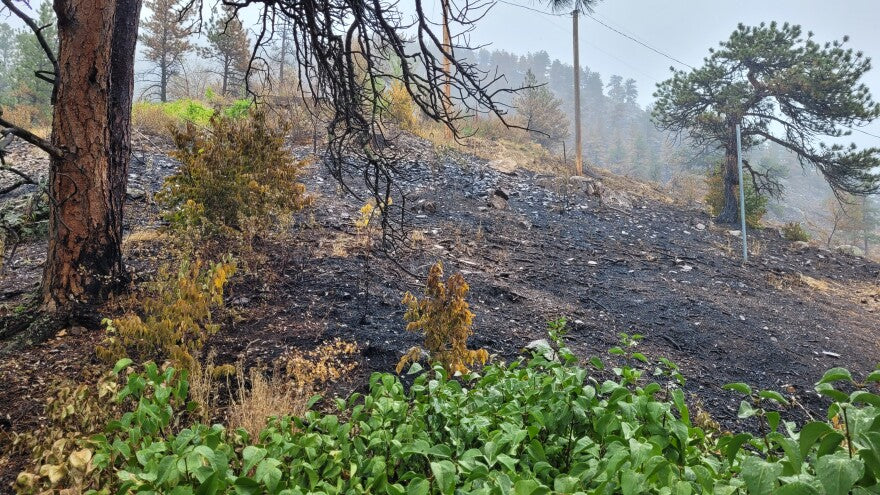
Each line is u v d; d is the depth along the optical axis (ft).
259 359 15.69
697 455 8.75
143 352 14.07
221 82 81.76
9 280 20.66
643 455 7.00
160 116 45.21
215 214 21.09
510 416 9.28
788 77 55.06
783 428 17.20
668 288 30.94
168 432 10.94
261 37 14.42
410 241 29.32
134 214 26.48
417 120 58.54
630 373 9.84
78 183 16.66
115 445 7.95
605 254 35.88
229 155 21.06
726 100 57.72
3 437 11.58
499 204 41.75
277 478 7.22
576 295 26.99
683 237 45.68
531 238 36.19
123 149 17.93
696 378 19.94
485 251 31.40
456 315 14.88
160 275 17.71
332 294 20.66
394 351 17.03
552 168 60.80
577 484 7.66
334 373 14.99
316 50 14.05
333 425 9.07
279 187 22.00
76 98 16.39
